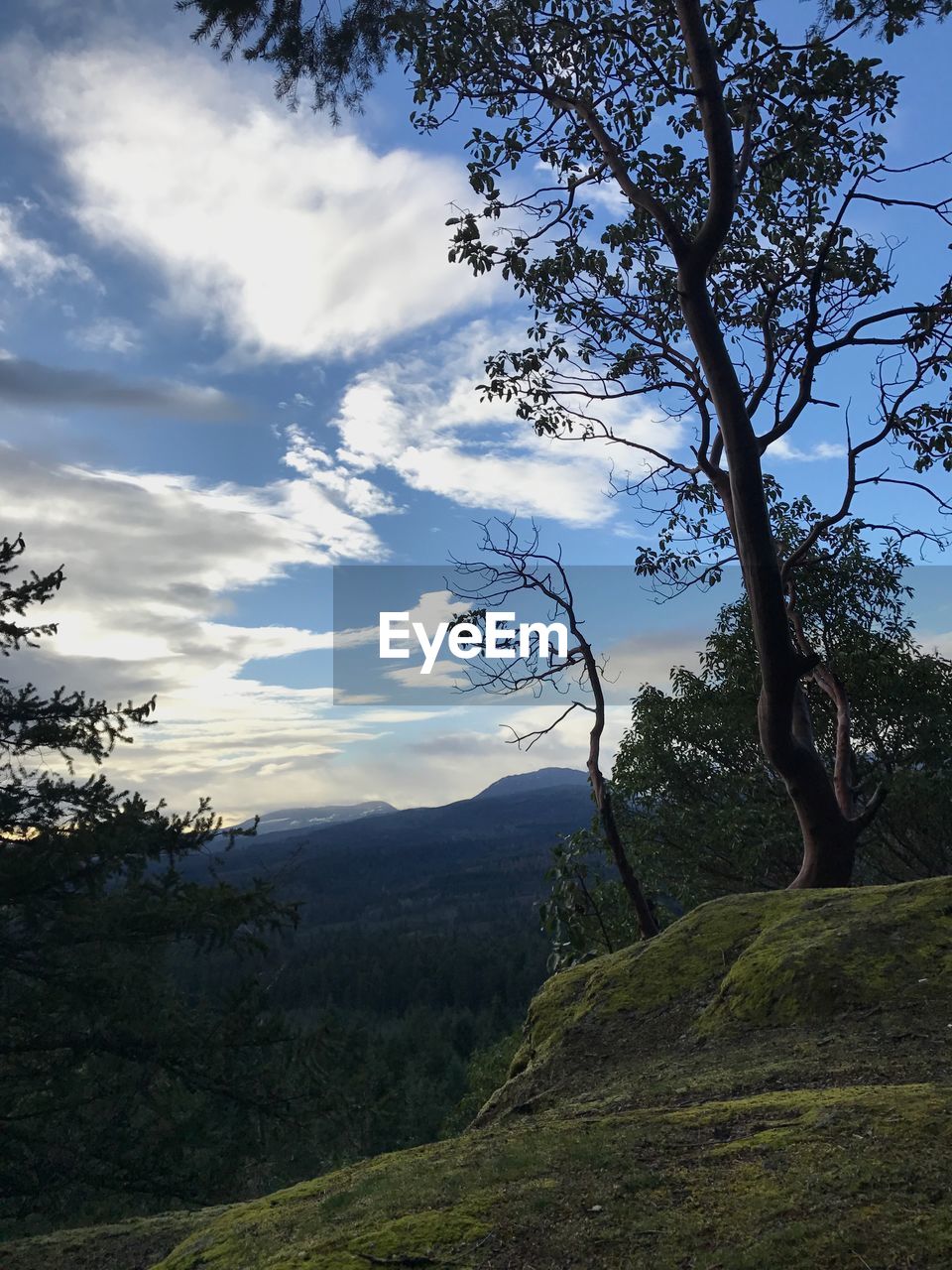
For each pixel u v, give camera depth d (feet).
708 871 55.36
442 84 39.91
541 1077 18.28
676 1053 17.10
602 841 41.01
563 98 40.32
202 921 50.85
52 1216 49.55
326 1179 12.67
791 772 32.86
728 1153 9.82
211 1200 48.88
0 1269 16.78
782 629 32.48
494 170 42.24
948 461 36.88
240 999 53.26
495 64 40.06
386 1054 179.52
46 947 49.65
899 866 58.39
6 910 49.11
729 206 34.76
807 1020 16.60
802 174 41.34
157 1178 48.44
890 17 33.91
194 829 53.42
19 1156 46.93
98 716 57.62
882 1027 15.44
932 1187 8.28
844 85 37.47
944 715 49.73
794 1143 9.78
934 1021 15.19
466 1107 100.07
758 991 17.79
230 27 30.07
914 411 37.37
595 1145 10.65
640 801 54.90
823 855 32.89
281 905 54.13
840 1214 8.02
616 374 46.68
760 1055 15.49
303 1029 54.80
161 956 55.98
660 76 39.45
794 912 21.31
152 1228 17.76
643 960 21.33
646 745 56.65
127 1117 50.37
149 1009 51.57
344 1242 9.06
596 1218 8.69
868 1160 8.98
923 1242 7.42
